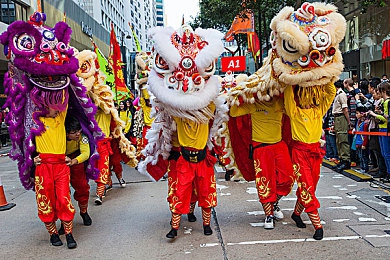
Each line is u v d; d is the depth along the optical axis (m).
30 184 4.83
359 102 7.64
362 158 7.66
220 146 5.59
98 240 4.76
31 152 4.46
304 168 4.42
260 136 4.83
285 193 4.95
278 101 4.75
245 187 7.11
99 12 34.50
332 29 4.13
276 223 5.05
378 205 5.56
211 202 4.69
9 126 4.55
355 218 5.04
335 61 4.27
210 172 4.70
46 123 4.41
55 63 4.21
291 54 4.15
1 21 18.52
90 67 5.75
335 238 4.39
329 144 9.12
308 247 4.18
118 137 6.94
